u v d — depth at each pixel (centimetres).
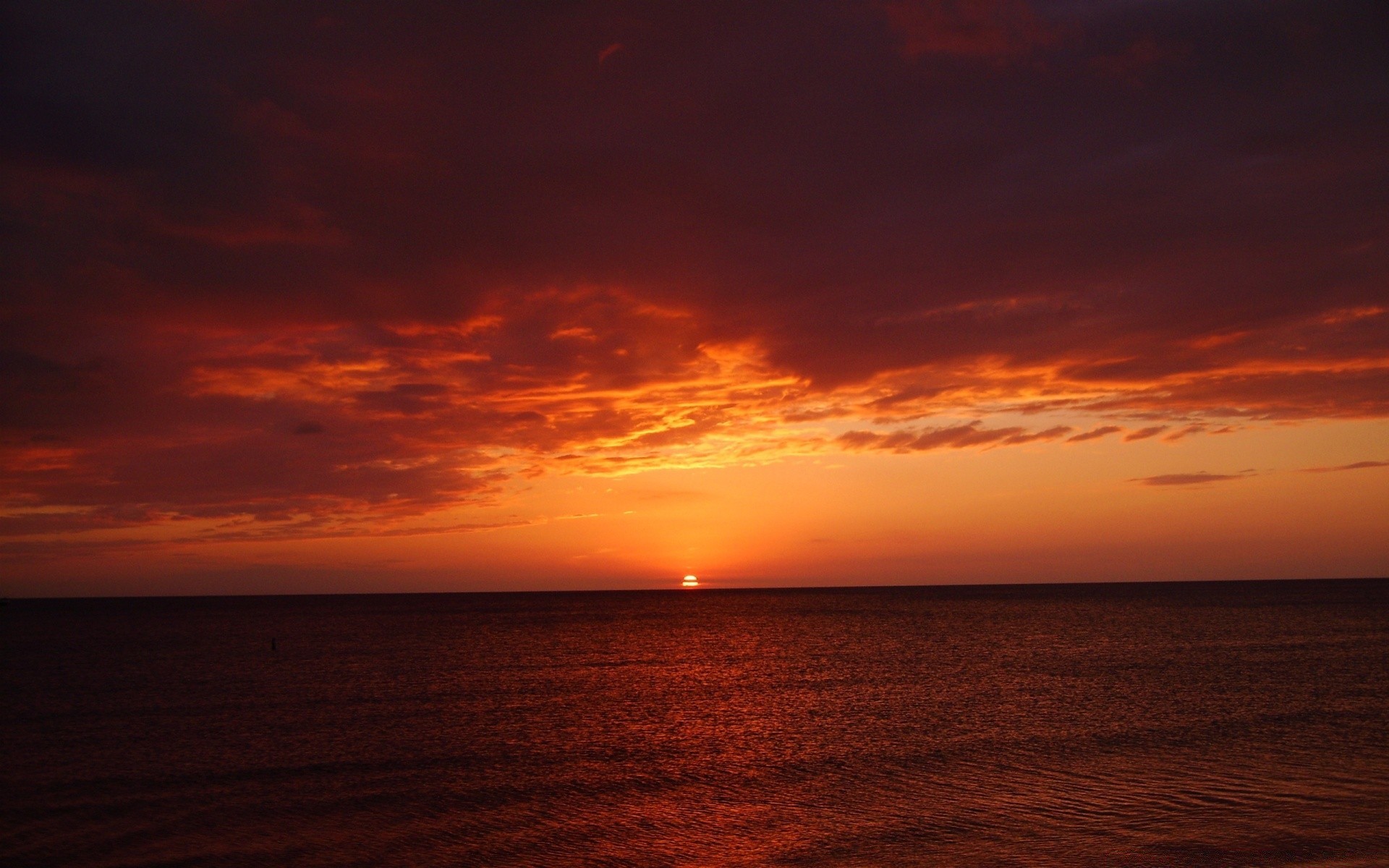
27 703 4903
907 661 7044
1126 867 2045
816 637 9894
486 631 11512
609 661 7281
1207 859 2080
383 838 2395
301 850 2297
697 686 5600
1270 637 8856
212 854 2270
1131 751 3388
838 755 3412
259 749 3559
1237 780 2888
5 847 2319
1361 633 9312
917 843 2288
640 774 3116
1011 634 9975
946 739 3722
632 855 2244
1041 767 3134
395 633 11306
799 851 2253
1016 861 2119
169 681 5934
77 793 2864
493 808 2686
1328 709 4341
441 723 4184
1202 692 5034
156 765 3278
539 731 3984
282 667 6906
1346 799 2623
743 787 2927
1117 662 6719
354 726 4106
